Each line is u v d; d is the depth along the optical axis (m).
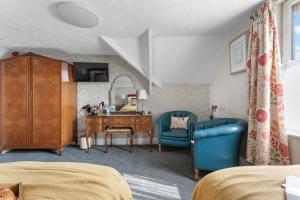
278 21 2.40
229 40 3.64
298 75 2.17
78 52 4.59
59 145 3.96
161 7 2.66
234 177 1.17
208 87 4.75
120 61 4.80
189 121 4.06
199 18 2.98
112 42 3.88
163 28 3.37
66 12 2.83
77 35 3.63
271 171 1.25
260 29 2.33
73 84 4.61
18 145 3.98
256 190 0.98
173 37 3.81
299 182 1.04
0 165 1.34
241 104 3.16
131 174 2.89
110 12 2.81
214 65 4.23
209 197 1.14
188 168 3.12
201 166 2.67
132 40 3.86
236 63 3.30
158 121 4.17
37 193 0.96
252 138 2.45
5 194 0.85
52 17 3.00
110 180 1.21
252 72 2.44
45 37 3.72
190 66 4.32
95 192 1.01
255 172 1.23
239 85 3.23
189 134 3.79
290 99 2.26
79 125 4.78
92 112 4.54
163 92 4.80
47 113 3.98
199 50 4.00
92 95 4.81
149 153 3.98
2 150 3.97
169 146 4.49
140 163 3.36
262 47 2.28
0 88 3.97
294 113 2.22
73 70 4.55
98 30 3.43
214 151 2.63
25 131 3.98
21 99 3.97
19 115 3.97
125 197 1.23
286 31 2.34
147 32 3.51
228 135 2.59
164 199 2.20
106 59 4.80
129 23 3.16
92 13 2.82
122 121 4.27
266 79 2.20
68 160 3.57
